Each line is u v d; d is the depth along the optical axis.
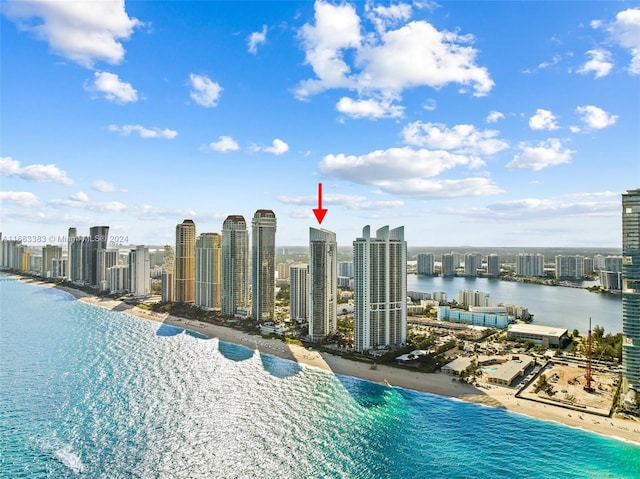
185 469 181.88
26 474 175.62
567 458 195.38
